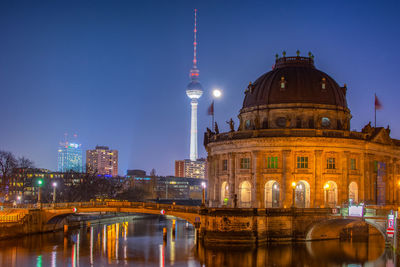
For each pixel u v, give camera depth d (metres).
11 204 142.38
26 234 124.38
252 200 120.06
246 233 102.38
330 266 84.31
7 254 96.69
